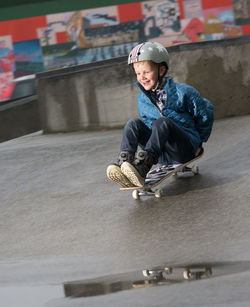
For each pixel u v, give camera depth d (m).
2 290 3.97
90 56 31.69
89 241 5.02
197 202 5.58
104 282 3.87
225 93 10.23
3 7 31.45
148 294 3.51
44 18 31.53
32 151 9.84
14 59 31.75
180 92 5.96
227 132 8.70
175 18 31.30
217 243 4.40
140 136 5.96
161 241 4.68
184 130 6.02
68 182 7.39
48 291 3.83
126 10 31.36
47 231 5.55
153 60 5.84
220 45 10.20
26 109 14.52
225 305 3.18
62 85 11.52
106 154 8.65
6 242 5.41
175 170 5.99
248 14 31.09
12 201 6.95
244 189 5.73
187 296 3.39
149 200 5.95
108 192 6.57
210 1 31.11
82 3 31.39
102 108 11.17
